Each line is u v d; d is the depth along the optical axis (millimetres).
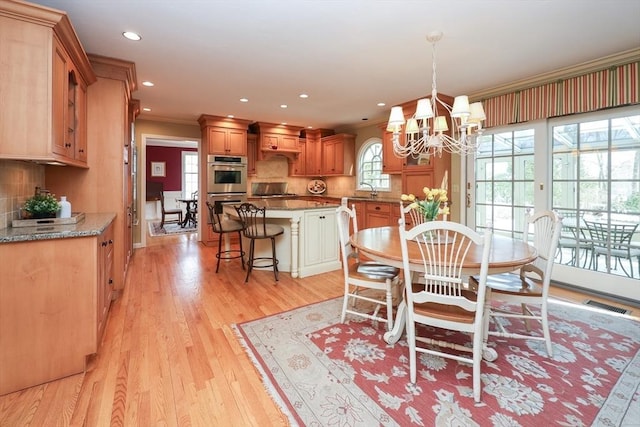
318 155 6891
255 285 3457
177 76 3461
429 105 2428
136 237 5395
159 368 1888
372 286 2344
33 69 1768
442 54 2904
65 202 2254
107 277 2428
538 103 3494
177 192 9758
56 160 1939
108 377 1797
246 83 3703
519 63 3107
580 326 2451
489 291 2045
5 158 1719
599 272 3180
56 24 1813
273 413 1532
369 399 1624
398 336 2195
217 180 5582
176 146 9641
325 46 2732
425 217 2395
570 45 2721
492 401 1598
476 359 1607
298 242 3785
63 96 2045
